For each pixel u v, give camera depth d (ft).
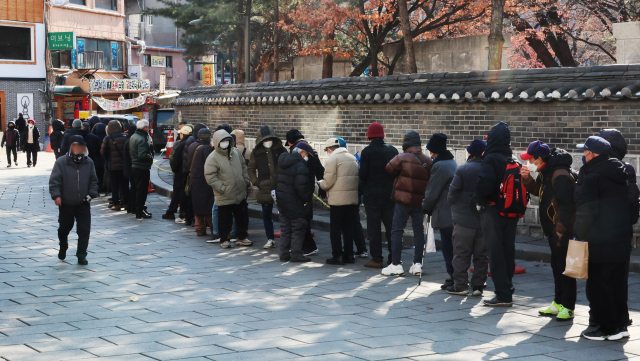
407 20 48.78
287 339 17.52
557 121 32.40
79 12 131.34
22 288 23.88
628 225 17.78
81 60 130.82
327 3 59.57
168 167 73.61
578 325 19.29
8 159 78.23
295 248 29.63
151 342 17.15
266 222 33.19
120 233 36.86
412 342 17.37
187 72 183.01
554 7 66.44
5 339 17.34
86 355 15.89
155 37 182.50
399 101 38.93
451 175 24.40
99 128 52.49
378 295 23.30
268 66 93.15
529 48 80.84
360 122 42.24
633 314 20.33
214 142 32.42
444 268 28.30
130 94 132.26
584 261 17.47
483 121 35.37
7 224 39.24
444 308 21.44
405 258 30.60
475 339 17.76
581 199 17.74
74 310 20.71
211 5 85.20
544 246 30.63
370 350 16.55
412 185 26.48
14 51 117.80
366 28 63.72
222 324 19.12
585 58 98.68
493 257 21.61
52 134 56.75
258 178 32.73
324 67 65.05
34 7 119.24
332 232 29.22
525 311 21.02
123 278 25.85
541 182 20.83
